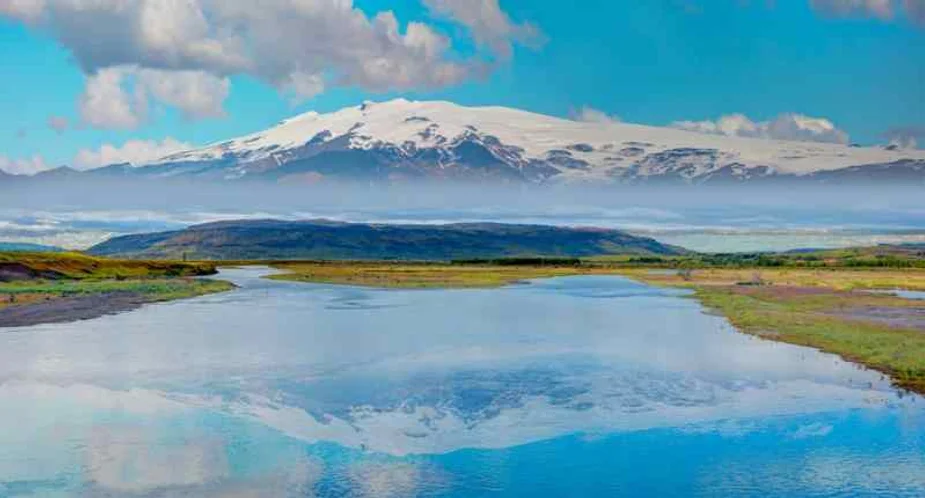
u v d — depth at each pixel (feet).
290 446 115.85
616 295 351.46
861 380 152.56
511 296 346.95
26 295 316.60
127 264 508.94
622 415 130.93
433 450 114.32
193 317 255.29
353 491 99.60
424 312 274.77
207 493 98.63
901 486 100.63
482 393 145.48
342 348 191.83
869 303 280.31
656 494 98.48
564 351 187.42
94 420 127.95
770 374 159.12
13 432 121.29
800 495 98.02
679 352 184.75
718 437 119.34
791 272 531.09
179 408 135.23
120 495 97.71
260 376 159.63
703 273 548.72
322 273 555.28
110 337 207.72
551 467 107.76
